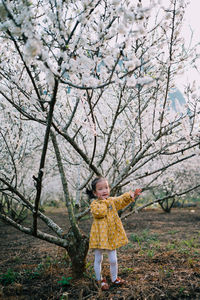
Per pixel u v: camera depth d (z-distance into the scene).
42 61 1.62
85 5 1.83
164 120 3.14
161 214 10.70
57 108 3.86
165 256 3.92
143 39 2.62
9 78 2.65
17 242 5.89
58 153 3.35
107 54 2.03
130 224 8.17
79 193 3.70
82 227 7.69
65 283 2.94
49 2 2.26
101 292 2.64
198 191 11.66
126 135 5.07
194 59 2.67
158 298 2.54
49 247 5.18
